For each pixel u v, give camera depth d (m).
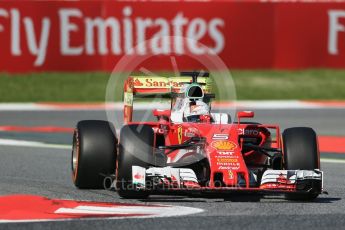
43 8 85.81
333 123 67.38
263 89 86.69
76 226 27.12
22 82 85.25
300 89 87.25
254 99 83.38
